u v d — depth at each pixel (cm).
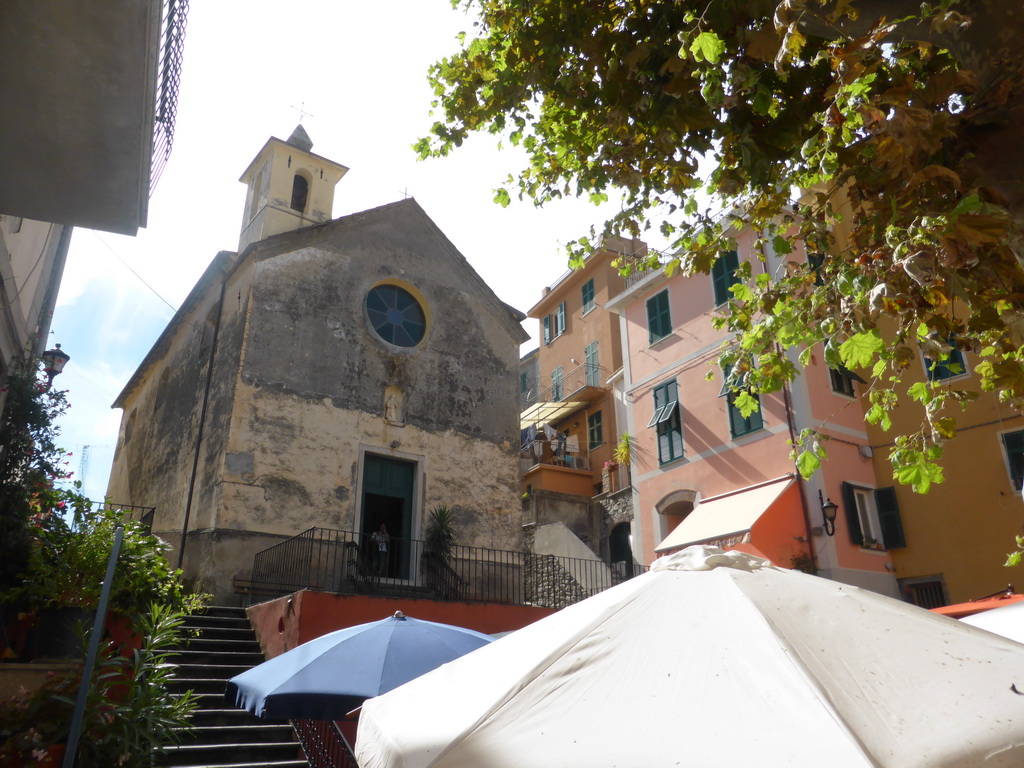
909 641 257
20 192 657
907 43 437
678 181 609
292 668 606
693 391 1902
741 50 495
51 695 580
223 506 1301
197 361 1658
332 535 1391
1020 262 396
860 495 1625
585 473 2522
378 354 1595
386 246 1708
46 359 996
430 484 1566
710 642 262
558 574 1639
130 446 2095
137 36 504
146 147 608
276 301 1491
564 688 264
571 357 2994
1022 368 446
